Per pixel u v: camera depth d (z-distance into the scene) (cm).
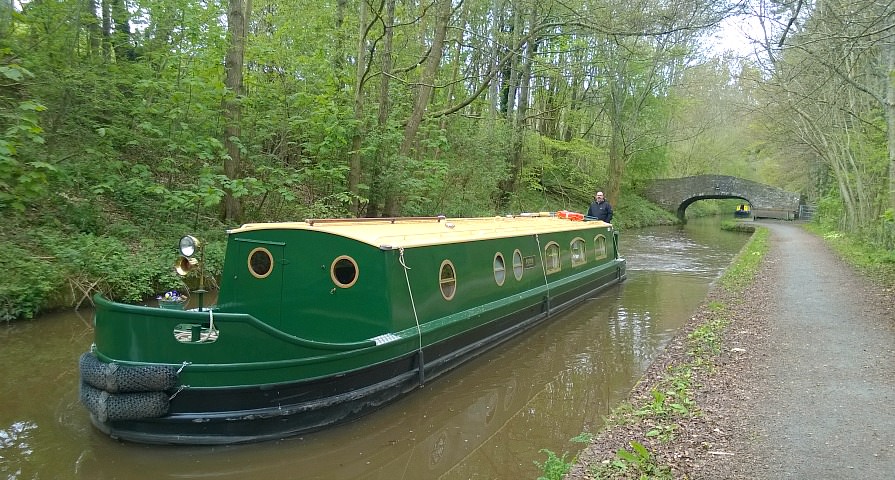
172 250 1278
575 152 3559
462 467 599
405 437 669
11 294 983
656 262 2280
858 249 2103
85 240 1166
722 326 979
